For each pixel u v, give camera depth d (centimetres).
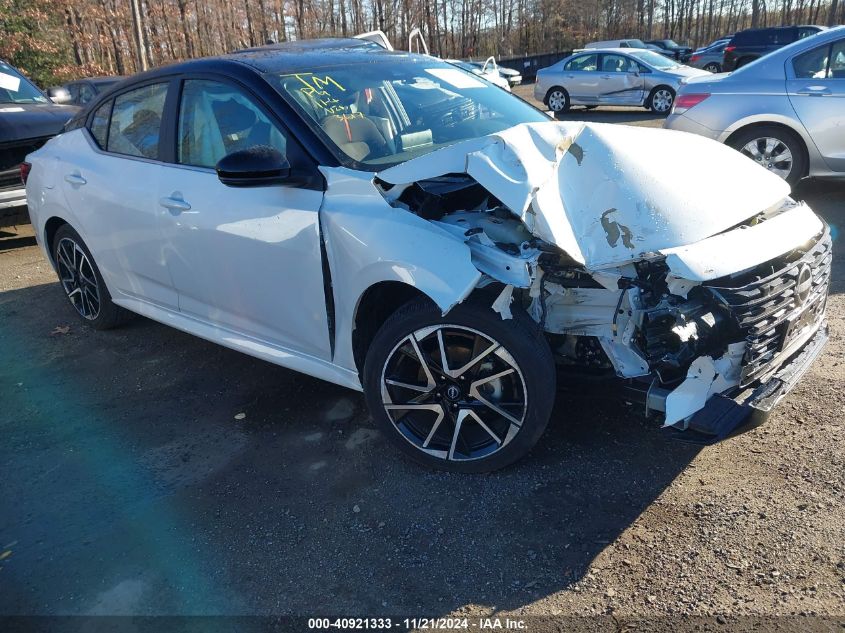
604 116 1608
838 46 632
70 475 321
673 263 241
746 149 682
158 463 326
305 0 3756
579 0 5366
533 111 408
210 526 280
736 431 247
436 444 299
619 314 259
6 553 273
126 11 2748
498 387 281
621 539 253
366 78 369
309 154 314
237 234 330
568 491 281
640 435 314
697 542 248
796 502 262
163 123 382
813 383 343
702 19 6431
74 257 479
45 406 389
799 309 272
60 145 475
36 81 1967
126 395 396
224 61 363
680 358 253
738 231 263
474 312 269
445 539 262
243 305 348
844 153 635
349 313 300
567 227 257
